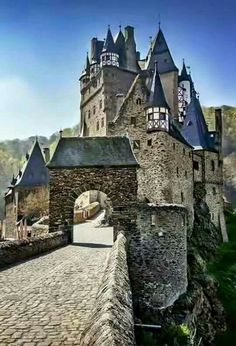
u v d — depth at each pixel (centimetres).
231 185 11194
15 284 1138
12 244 1609
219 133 6550
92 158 2489
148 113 4650
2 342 649
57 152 2555
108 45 7244
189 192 5344
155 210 2300
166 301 2233
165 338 1792
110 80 7100
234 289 3728
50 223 2448
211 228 5569
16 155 12738
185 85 7894
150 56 7575
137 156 4641
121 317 612
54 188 2461
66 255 1827
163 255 2267
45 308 859
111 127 4781
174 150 4844
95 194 6312
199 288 2944
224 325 3066
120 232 2295
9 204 6500
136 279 2231
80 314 810
